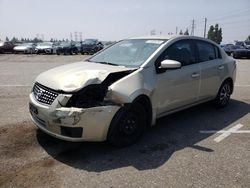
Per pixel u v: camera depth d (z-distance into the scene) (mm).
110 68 4523
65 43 36312
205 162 3934
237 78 12055
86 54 36469
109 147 4352
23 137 4633
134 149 4309
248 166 3840
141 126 4512
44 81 4273
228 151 4309
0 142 4422
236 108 6738
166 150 4305
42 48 34531
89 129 3859
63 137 3914
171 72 4875
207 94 5961
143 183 3387
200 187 3326
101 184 3352
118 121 4078
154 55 4734
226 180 3479
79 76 4109
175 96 5031
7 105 6629
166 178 3506
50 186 3289
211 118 5910
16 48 34844
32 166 3730
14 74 12516
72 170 3656
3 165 3730
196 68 5461
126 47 5352
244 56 27859
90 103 3873
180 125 5445
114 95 3979
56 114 3826
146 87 4371
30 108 4445
